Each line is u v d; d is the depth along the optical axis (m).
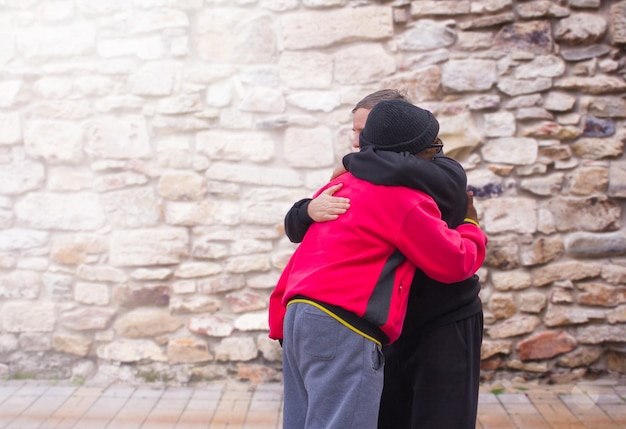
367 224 2.01
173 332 3.89
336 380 1.95
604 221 3.82
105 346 3.89
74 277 3.89
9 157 3.87
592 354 3.85
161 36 3.82
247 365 3.89
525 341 3.85
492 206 3.81
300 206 2.26
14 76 3.84
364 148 2.13
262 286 3.87
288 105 3.84
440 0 3.79
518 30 3.78
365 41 3.81
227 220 3.86
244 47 3.84
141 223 3.87
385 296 2.00
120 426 3.29
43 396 3.65
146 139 3.84
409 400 2.34
